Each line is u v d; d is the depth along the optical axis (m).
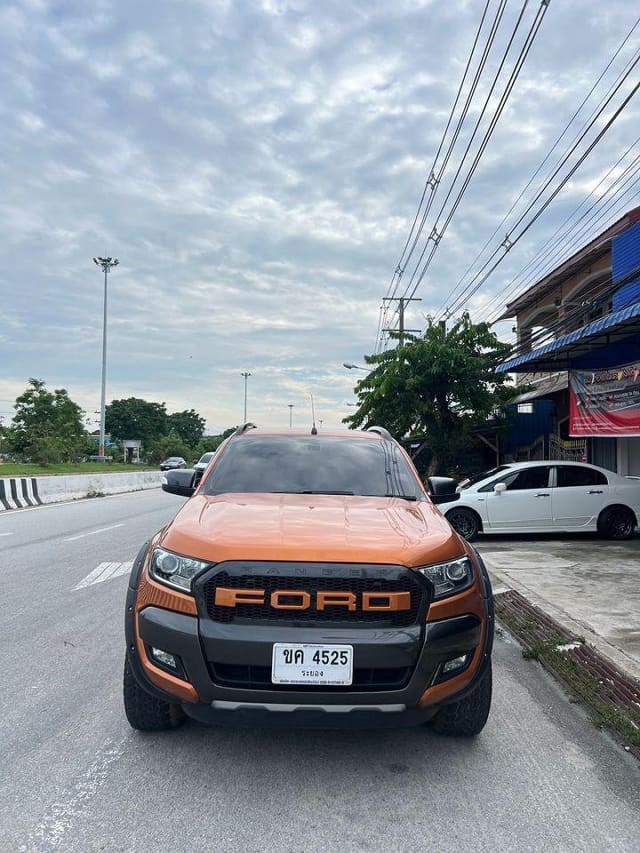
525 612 6.36
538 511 11.52
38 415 41.50
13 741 3.49
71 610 6.31
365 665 2.93
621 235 13.88
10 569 8.41
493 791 3.08
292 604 2.96
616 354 12.21
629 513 11.63
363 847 2.62
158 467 55.12
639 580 7.82
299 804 2.93
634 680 4.36
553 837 2.72
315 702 2.92
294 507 3.76
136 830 2.71
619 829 2.79
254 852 2.58
